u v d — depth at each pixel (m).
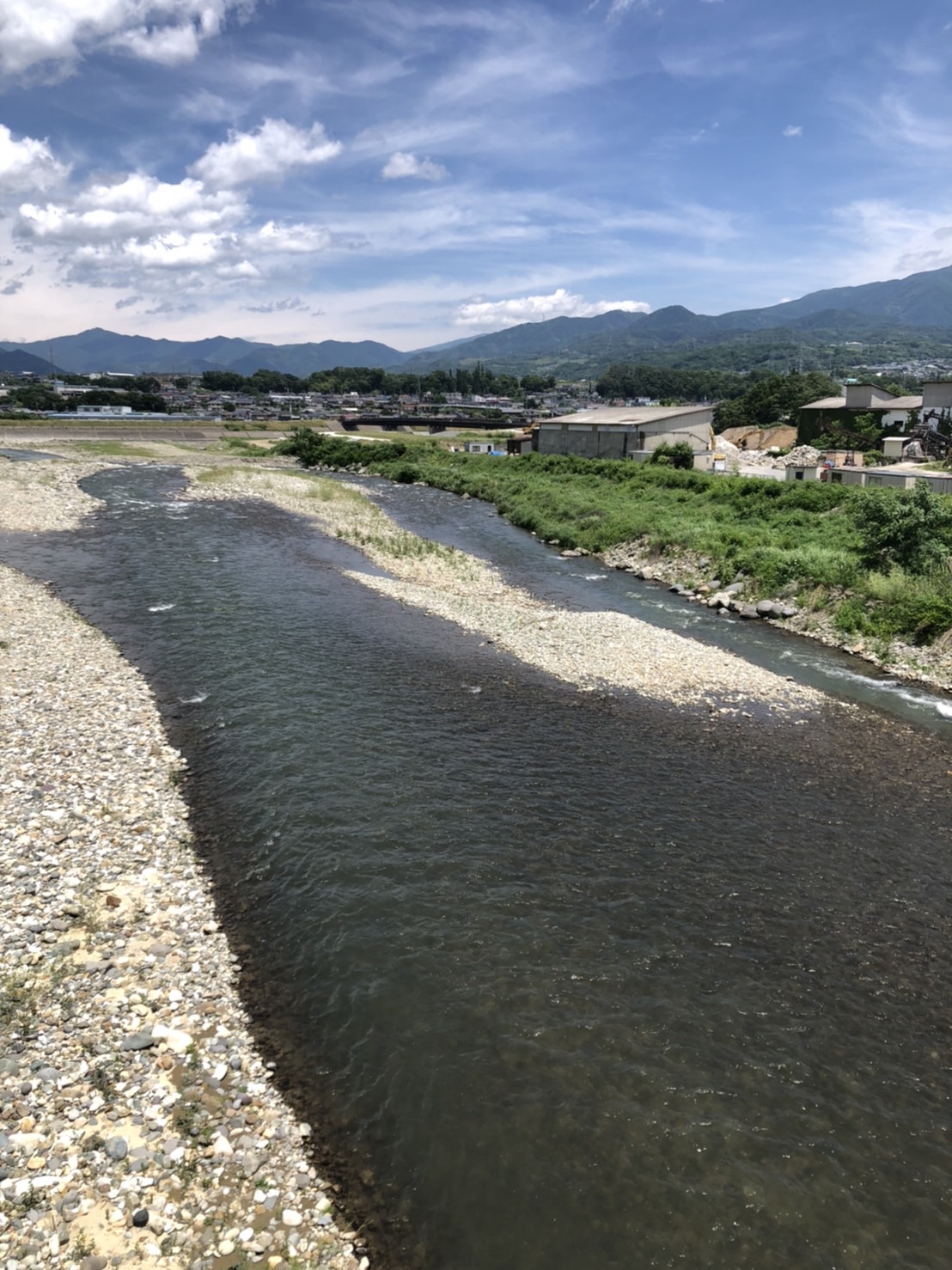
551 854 14.97
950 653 26.61
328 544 44.09
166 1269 7.30
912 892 14.45
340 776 17.41
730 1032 10.99
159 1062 9.61
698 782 18.17
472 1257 7.90
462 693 22.59
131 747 17.95
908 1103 10.02
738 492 53.56
